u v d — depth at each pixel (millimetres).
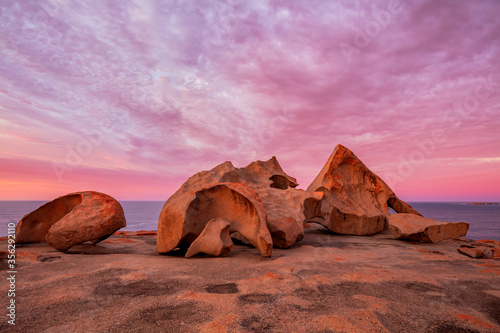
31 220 6773
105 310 2699
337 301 2969
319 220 10227
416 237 8141
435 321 2533
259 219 6230
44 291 3211
